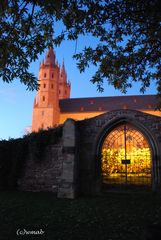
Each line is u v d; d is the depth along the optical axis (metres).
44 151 13.84
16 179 14.20
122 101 73.25
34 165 13.97
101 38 8.27
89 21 6.93
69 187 11.69
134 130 13.44
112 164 13.57
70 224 6.86
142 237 5.69
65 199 11.16
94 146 13.18
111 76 9.10
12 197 11.33
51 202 10.23
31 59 6.68
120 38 8.32
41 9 6.84
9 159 14.59
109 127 13.33
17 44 6.32
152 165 12.44
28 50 6.63
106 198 11.55
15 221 7.11
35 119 71.19
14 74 6.30
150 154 12.69
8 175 14.39
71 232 6.17
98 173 12.93
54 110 71.94
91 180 12.84
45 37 7.41
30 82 6.41
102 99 75.75
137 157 13.38
